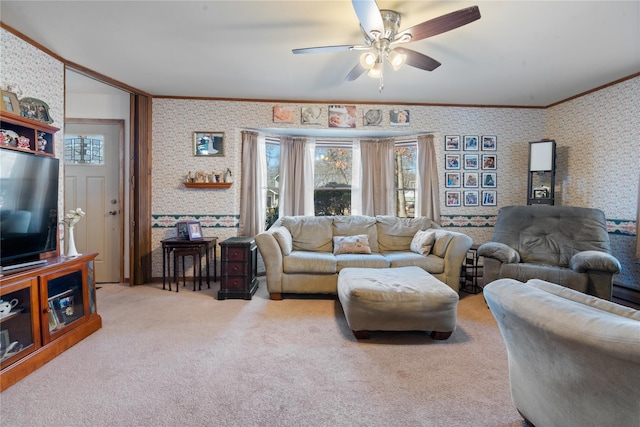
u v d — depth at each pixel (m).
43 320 2.13
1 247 2.06
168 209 4.23
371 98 4.26
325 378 1.95
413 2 2.16
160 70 3.32
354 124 4.41
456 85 3.73
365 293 2.43
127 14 2.30
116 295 3.63
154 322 2.82
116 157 4.14
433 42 2.70
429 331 2.65
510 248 3.31
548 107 4.54
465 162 4.53
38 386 1.85
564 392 1.20
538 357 1.29
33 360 2.02
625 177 3.51
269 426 1.54
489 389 1.83
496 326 2.77
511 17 2.32
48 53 2.83
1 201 2.06
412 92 4.00
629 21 2.37
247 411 1.64
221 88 3.88
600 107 3.79
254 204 4.41
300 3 2.18
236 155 4.31
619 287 3.59
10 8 2.21
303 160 4.70
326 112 4.38
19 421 1.56
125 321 2.85
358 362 2.14
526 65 3.17
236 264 3.51
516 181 4.57
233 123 4.28
